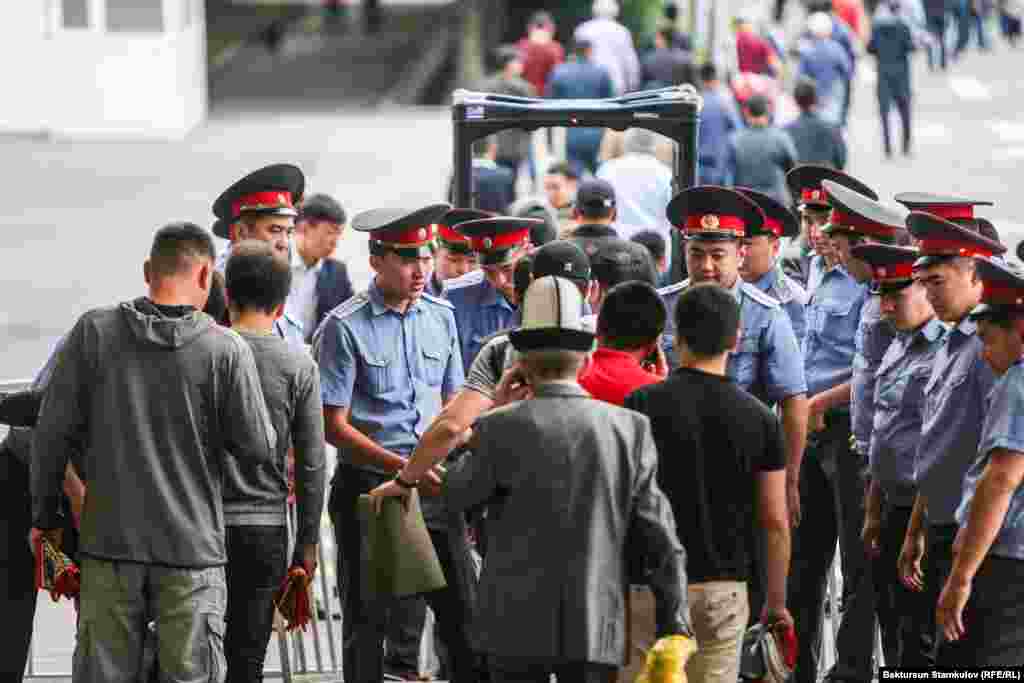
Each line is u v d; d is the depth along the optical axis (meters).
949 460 18.11
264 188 21.22
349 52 120.25
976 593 17.44
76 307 46.97
